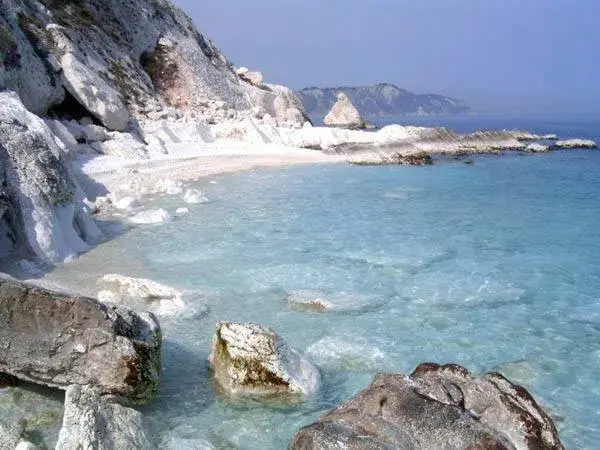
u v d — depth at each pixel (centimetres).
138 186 2328
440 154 3934
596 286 1302
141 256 1449
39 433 686
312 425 617
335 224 1825
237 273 1327
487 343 1005
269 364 802
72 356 737
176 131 3547
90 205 1923
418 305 1163
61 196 1461
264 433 729
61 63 2947
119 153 2869
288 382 801
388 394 646
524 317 1122
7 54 2384
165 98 4462
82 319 743
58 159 1517
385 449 570
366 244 1595
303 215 1950
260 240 1614
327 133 4209
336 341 986
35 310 742
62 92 2859
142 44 4453
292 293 1205
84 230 1589
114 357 734
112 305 803
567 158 3878
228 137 3850
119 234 1661
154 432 712
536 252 1560
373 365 911
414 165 3375
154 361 780
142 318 819
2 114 1458
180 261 1412
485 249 1580
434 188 2589
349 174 2952
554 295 1243
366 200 2256
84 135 2825
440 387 668
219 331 855
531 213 2064
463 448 581
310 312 1112
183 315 1074
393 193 2436
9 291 742
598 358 961
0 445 648
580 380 890
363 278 1312
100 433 622
